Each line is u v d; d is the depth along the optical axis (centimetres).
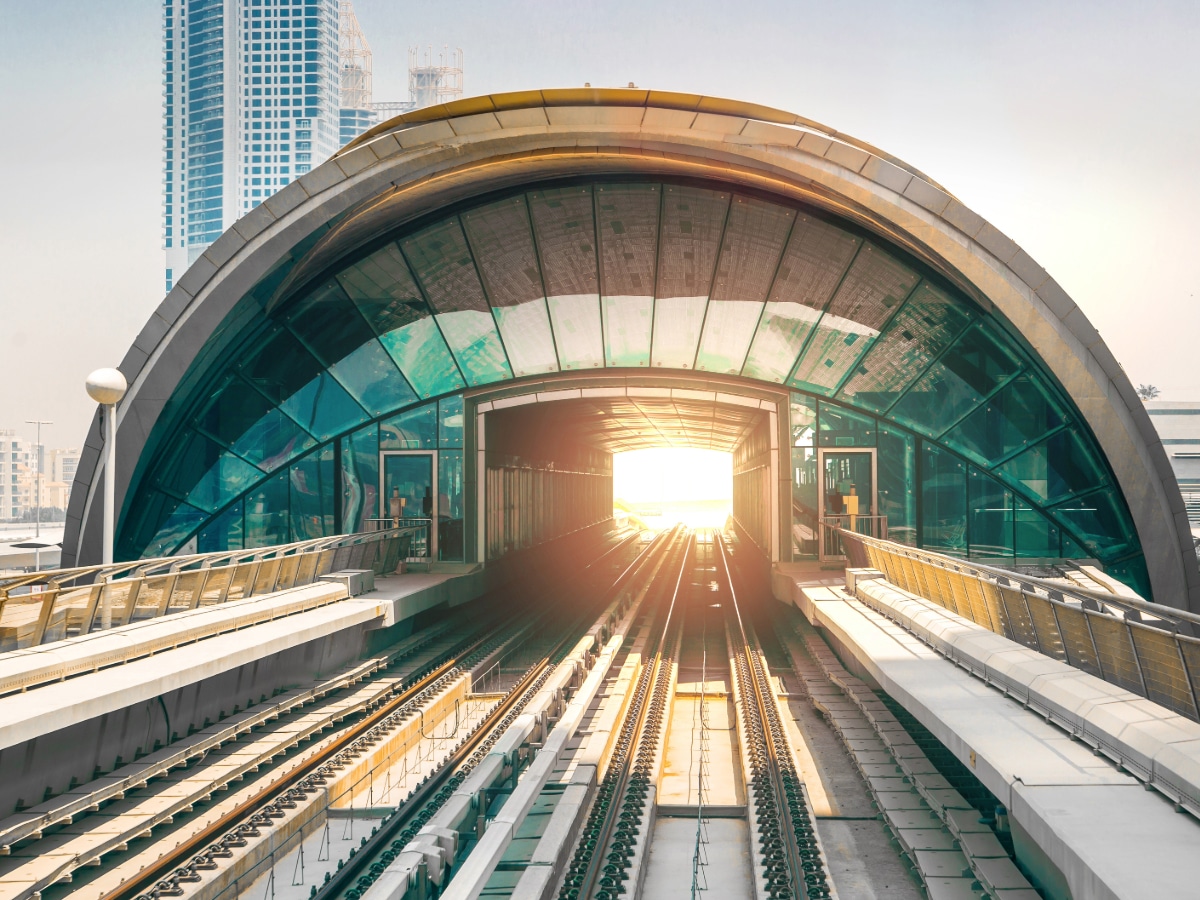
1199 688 740
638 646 2366
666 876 1084
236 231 2155
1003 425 2506
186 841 1045
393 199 2262
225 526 2634
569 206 2444
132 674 1160
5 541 5378
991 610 1252
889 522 2622
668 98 2073
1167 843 610
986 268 2094
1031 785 723
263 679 1590
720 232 2461
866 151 2144
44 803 1034
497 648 2378
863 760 1362
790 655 2267
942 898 911
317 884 1033
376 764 1412
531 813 1208
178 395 2381
